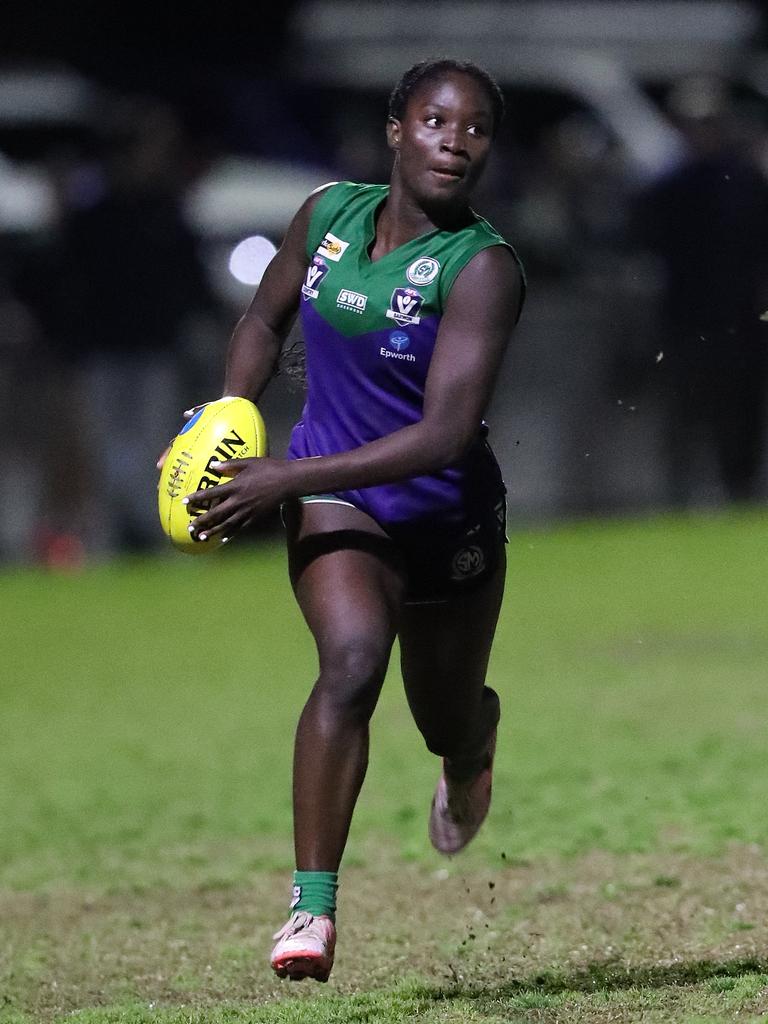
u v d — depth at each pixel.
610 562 52.59
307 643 43.78
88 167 55.22
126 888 23.86
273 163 65.25
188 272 53.22
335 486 17.00
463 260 17.17
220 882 23.92
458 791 20.45
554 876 22.95
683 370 58.97
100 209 52.56
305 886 16.34
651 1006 17.23
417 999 18.16
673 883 22.12
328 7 87.00
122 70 74.50
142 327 53.00
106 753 32.53
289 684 38.75
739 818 25.08
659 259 58.06
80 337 53.28
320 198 18.27
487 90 17.42
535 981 18.64
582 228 60.69
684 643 40.59
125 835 26.73
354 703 16.70
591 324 58.53
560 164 62.50
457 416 16.98
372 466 16.95
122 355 53.16
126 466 54.19
